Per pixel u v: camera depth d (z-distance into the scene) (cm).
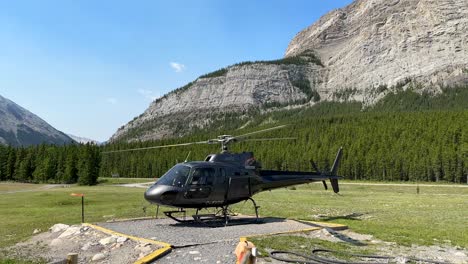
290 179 1814
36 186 9338
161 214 2317
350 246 1224
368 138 12225
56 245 1294
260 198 3991
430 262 1050
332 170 1986
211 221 1667
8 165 11850
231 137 1673
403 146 11106
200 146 14212
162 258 1008
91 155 10138
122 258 1044
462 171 9181
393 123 13412
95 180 10144
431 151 10100
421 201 3631
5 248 1298
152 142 15875
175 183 1507
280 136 14875
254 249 456
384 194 5175
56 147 12244
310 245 1187
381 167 10500
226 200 1599
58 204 3512
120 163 14062
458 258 1127
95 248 1187
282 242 1197
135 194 4984
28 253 1205
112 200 3900
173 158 13225
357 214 2341
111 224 1580
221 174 1580
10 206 3447
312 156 11750
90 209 2892
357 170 10944
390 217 2169
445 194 5381
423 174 9850
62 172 11131
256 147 13900
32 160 11781
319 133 14088
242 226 1515
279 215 2242
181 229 1432
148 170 13500
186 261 975
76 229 1427
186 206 1534
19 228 1908
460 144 10169
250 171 1669
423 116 13588
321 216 2202
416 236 1451
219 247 1111
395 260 1057
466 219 2077
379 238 1384
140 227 1484
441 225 1812
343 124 14825
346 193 5375
